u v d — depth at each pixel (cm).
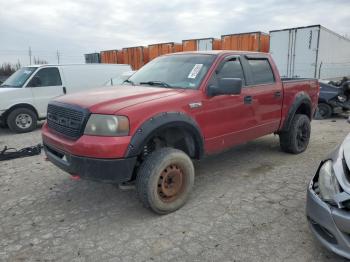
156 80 448
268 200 402
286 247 304
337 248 255
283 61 1509
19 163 573
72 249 309
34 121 909
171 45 1762
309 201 282
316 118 1037
